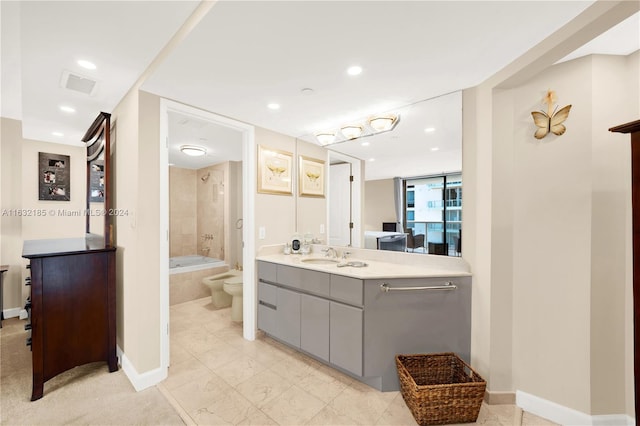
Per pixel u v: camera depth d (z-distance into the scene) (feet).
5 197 10.10
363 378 6.46
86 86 6.66
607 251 4.87
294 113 7.68
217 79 5.80
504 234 5.62
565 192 5.10
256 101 6.89
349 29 4.23
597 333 4.91
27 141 10.92
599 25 3.84
